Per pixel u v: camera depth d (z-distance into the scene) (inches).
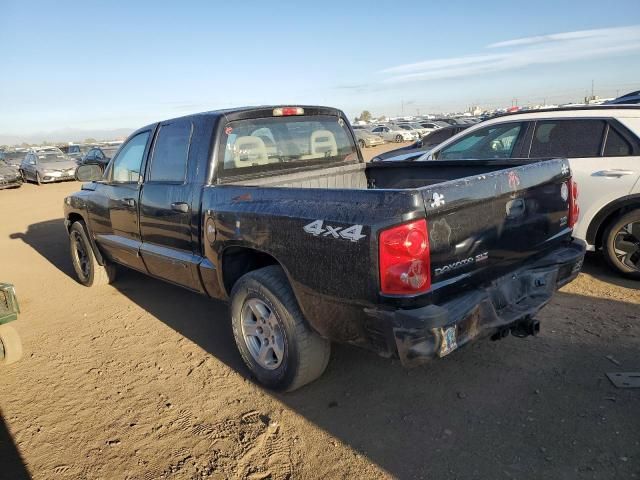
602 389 128.8
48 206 588.7
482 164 166.1
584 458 105.3
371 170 202.1
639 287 194.5
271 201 126.8
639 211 195.0
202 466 113.0
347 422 124.5
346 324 112.8
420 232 99.3
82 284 256.2
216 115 156.1
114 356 170.6
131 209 187.9
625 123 201.0
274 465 111.7
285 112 173.3
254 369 142.9
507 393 130.5
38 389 151.8
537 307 122.1
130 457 117.7
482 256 114.6
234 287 140.8
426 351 99.9
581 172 206.4
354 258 105.3
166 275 180.4
